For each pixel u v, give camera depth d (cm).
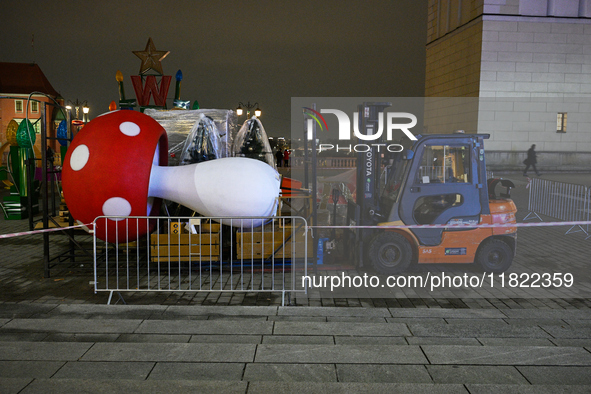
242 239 678
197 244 660
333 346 299
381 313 459
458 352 288
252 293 591
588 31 1736
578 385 223
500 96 1761
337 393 215
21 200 1214
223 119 858
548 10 1739
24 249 863
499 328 383
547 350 289
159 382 222
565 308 537
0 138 4603
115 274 678
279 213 715
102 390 214
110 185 606
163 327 375
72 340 346
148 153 630
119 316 451
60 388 216
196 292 596
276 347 297
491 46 1750
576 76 1752
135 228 629
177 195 677
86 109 2198
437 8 2167
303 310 468
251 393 214
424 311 466
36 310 468
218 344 302
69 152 632
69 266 722
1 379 224
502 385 222
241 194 655
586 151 1723
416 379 250
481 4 1758
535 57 1745
